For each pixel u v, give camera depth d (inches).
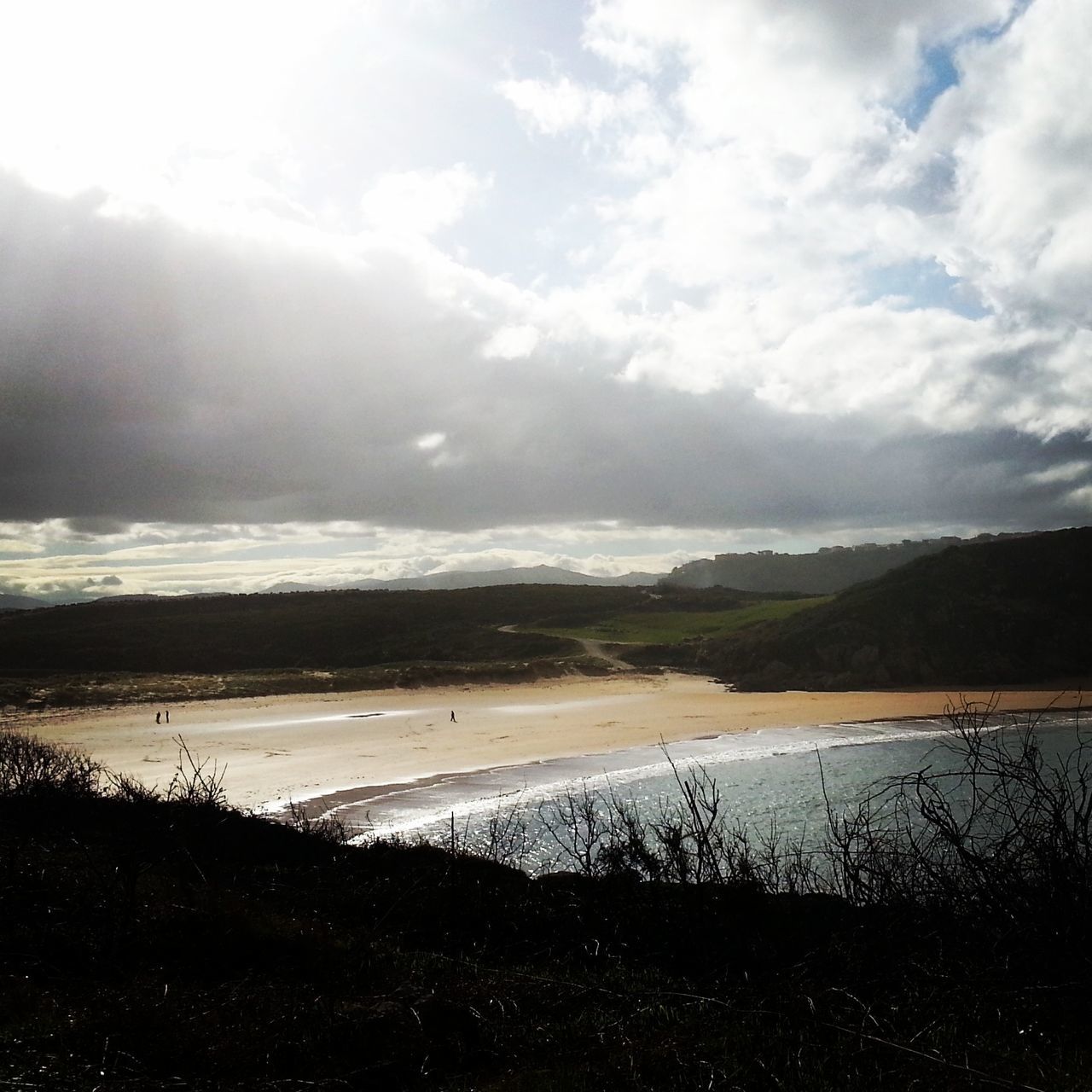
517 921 278.7
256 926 248.8
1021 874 201.3
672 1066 167.5
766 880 268.8
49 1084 154.3
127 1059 169.5
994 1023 176.4
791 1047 166.9
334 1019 185.0
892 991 191.9
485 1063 179.0
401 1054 176.6
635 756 1146.0
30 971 211.0
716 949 231.3
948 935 200.2
